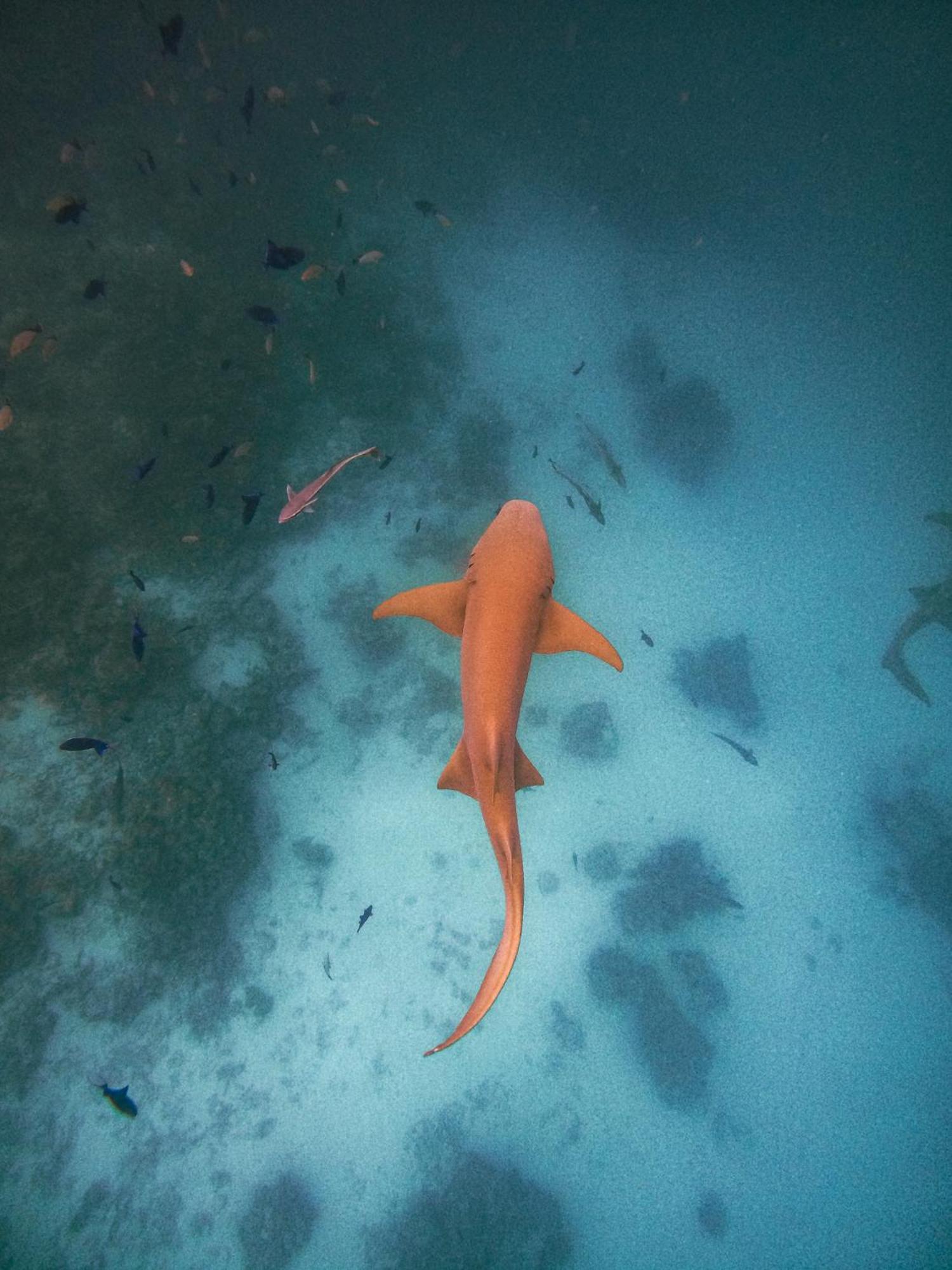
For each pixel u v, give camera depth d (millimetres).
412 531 12234
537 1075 9938
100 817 8914
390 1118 9164
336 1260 8234
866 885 12438
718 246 18656
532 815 11555
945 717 14219
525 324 15500
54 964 8445
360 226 14305
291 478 11719
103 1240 7828
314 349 12328
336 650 11211
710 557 14820
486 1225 8695
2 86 12039
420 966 10023
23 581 9328
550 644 2455
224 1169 8414
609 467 10812
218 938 9250
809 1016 11312
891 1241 10031
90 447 10125
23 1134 7949
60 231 11062
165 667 9836
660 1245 9422
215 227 12250
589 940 10898
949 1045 11500
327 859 10109
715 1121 10336
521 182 16953
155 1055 8609
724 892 11734
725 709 13289
